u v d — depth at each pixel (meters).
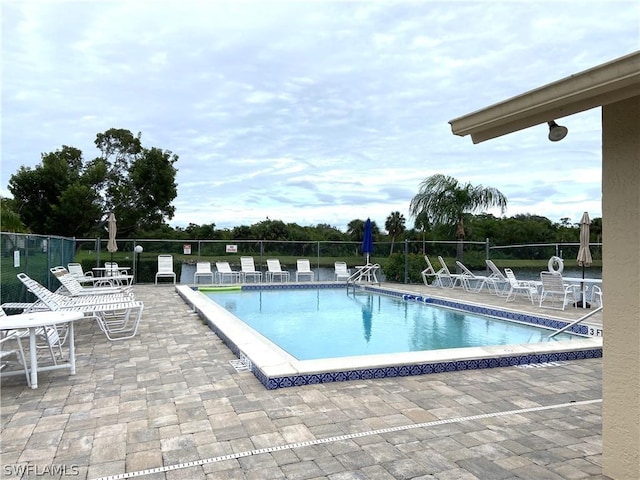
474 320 10.20
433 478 2.71
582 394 4.34
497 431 3.42
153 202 26.48
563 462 2.92
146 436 3.29
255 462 2.91
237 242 17.42
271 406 3.91
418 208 21.88
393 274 17.56
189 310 9.70
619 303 2.65
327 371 4.62
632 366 2.58
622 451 2.63
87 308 6.41
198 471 2.79
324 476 2.73
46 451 3.05
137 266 16.58
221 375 4.84
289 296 14.52
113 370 5.02
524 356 5.49
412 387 4.52
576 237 25.39
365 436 3.31
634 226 2.55
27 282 6.54
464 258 16.84
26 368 4.44
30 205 23.83
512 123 2.75
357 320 10.19
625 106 2.57
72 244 15.24
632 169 2.55
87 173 25.16
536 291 11.12
